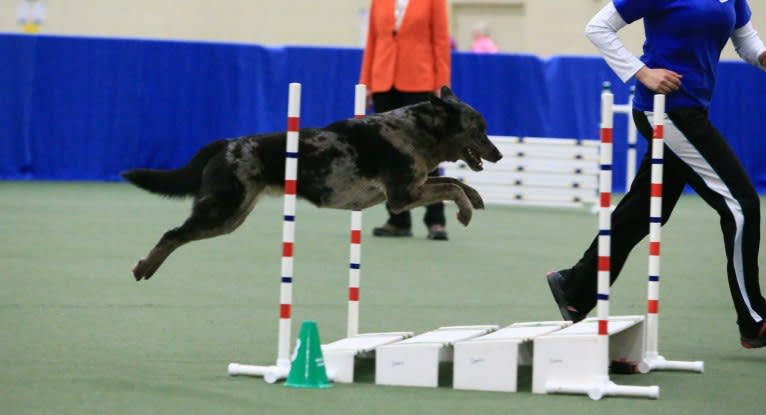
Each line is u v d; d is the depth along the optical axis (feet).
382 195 28.68
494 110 75.56
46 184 71.41
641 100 27.27
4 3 102.17
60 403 21.75
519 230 56.18
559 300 28.14
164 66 73.26
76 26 102.99
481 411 21.77
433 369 23.84
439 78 48.47
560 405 22.44
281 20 104.99
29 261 41.27
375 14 48.78
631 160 61.52
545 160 66.23
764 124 76.64
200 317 31.60
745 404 22.81
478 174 67.62
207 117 73.97
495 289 37.93
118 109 73.26
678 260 46.11
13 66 71.87
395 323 31.71
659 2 26.58
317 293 36.32
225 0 104.22
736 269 26.78
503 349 23.54
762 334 26.81
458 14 109.91
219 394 22.77
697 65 26.68
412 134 28.60
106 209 59.72
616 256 27.86
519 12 107.96
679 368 26.05
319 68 74.49
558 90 75.87
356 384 24.09
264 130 74.43
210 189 27.37
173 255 44.04
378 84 48.57
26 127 72.59
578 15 103.76
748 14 28.45
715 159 26.55
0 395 22.22
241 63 73.82
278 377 23.94
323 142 27.66
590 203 71.67
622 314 33.73
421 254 46.06
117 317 31.22
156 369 25.05
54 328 29.45
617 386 23.20
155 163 74.02
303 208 65.16
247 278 38.91
